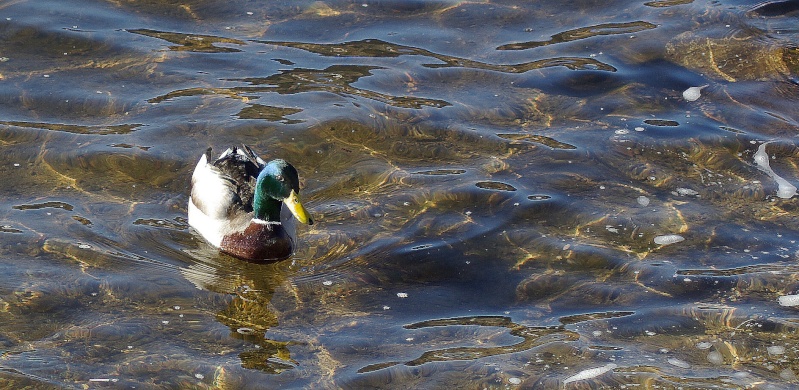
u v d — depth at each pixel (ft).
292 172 34.47
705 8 54.85
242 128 42.52
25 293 32.53
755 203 38.93
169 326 31.45
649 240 36.63
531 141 42.80
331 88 45.98
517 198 38.88
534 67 48.73
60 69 46.60
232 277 34.37
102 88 45.19
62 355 29.81
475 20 53.21
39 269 33.78
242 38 50.16
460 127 43.57
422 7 54.44
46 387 28.32
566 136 43.29
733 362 30.25
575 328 31.76
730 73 48.75
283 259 35.32
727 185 40.16
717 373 29.71
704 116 45.19
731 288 33.83
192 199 36.68
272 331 31.50
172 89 45.34
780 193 39.55
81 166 39.70
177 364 29.68
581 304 33.12
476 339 31.17
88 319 31.58
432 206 38.27
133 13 52.01
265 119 43.27
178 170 39.81
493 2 55.26
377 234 36.60
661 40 51.34
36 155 40.22
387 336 31.32
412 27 52.26
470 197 38.83
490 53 49.93
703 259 35.47
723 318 32.27
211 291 33.47
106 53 48.08
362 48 49.78
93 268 34.06
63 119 42.73
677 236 36.81
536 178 40.24
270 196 34.55
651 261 35.35
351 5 54.19
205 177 36.47
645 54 50.14
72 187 38.47
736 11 54.39
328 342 30.96
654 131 43.78
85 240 35.40
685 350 30.78
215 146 41.27
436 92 46.24
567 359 30.22
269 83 46.19
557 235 36.83
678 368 29.89
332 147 41.81
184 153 40.75
